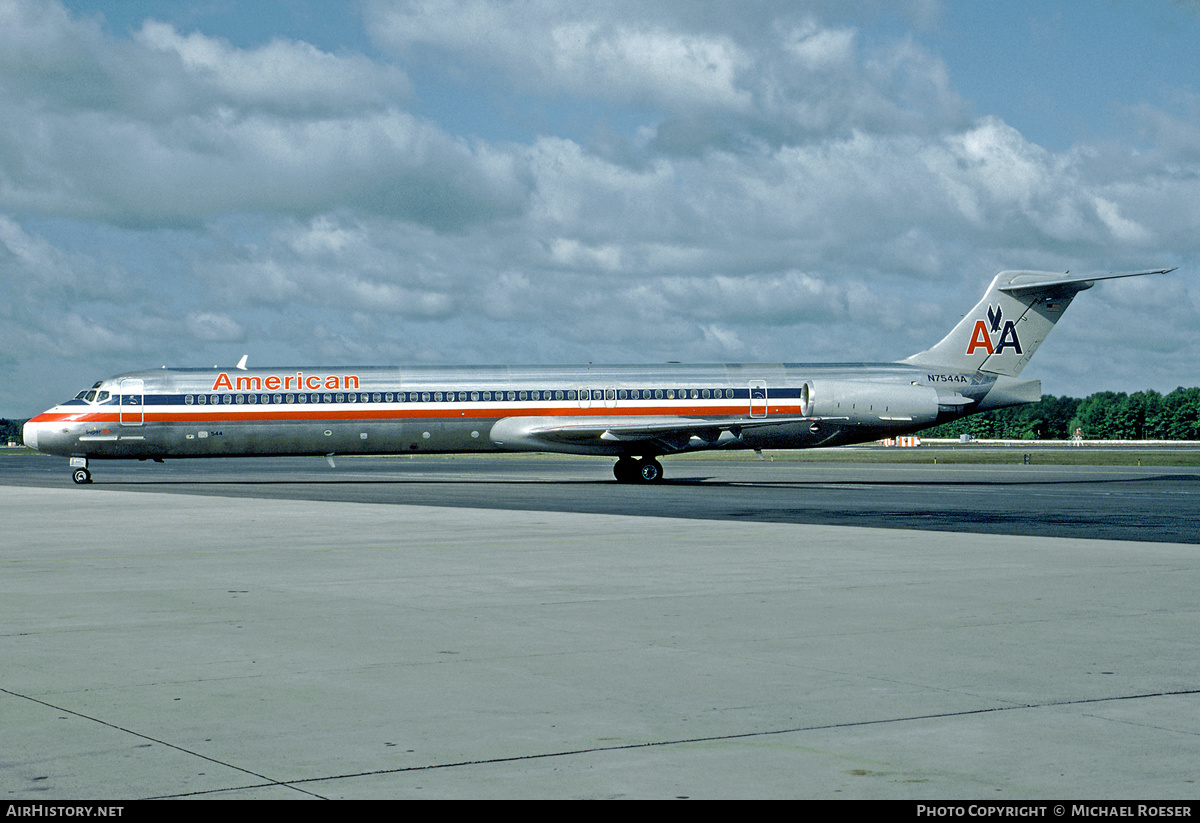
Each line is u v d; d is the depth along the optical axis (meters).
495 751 6.94
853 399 44.62
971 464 74.44
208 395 43.19
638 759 6.77
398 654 9.89
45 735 7.26
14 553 18.12
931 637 10.64
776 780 6.38
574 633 10.90
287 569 15.98
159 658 9.71
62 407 43.22
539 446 44.38
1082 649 10.04
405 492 37.94
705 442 44.22
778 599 13.06
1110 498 34.19
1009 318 46.81
